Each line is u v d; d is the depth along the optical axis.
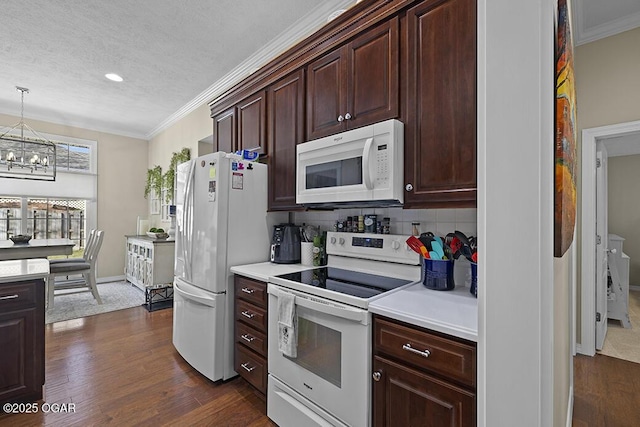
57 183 5.06
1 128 4.61
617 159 5.54
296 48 2.13
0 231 4.65
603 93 2.47
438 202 1.42
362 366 1.35
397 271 1.85
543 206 0.78
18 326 1.88
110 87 3.93
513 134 0.82
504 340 0.83
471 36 1.32
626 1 2.17
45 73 3.55
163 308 3.93
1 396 1.81
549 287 0.78
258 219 2.39
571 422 1.78
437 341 1.14
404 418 1.23
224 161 2.19
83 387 2.12
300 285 1.68
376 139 1.58
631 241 5.41
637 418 1.84
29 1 2.37
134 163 5.87
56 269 3.78
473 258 1.49
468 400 1.06
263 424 1.78
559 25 0.96
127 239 5.47
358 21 1.75
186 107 4.55
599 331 2.76
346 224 2.21
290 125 2.21
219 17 2.58
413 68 1.51
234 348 2.21
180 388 2.11
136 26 2.69
